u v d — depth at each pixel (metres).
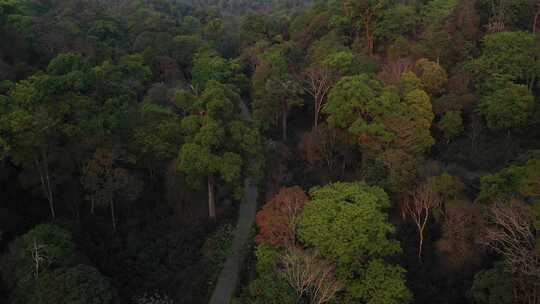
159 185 49.75
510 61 50.47
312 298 29.38
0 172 41.12
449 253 35.66
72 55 47.56
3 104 37.56
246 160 44.50
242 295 33.75
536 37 52.22
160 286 39.28
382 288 30.06
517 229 29.11
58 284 29.98
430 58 56.69
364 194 35.47
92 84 45.25
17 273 31.64
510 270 28.12
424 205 37.31
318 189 37.62
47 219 41.94
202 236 44.72
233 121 44.59
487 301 29.16
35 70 48.88
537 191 32.22
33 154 38.19
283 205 35.97
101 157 40.06
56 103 40.12
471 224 34.50
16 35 55.00
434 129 52.66
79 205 45.16
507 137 48.47
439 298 33.69
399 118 44.69
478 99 50.19
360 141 46.44
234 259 41.75
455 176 41.47
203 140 41.38
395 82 51.16
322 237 31.84
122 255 41.75
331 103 49.22
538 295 27.12
